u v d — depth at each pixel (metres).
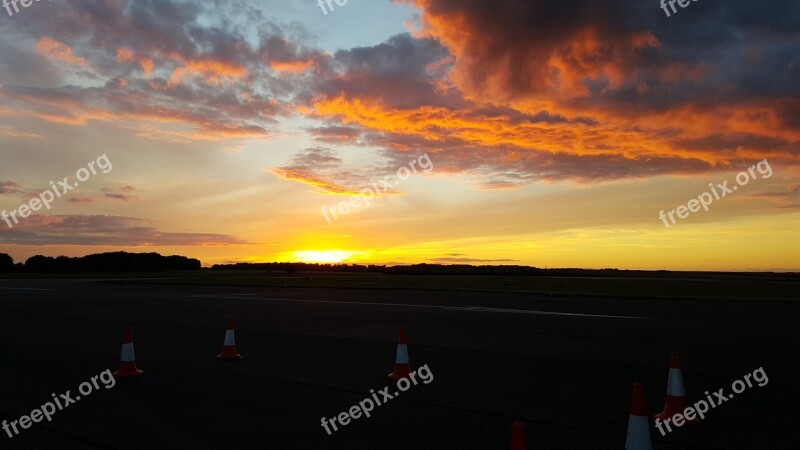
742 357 10.60
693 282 57.03
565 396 7.61
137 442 5.73
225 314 18.62
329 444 5.66
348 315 18.28
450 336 13.35
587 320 16.83
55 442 5.75
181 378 8.70
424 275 72.94
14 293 30.44
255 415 6.67
